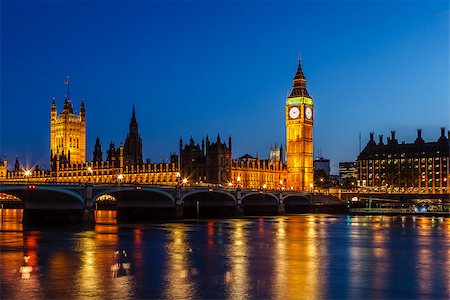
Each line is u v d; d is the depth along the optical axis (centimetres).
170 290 6431
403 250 10056
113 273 7444
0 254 9244
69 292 6306
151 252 9606
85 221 15912
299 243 11175
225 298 6094
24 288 6488
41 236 12412
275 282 6900
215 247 10406
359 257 9094
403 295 6284
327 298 6131
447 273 7588
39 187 14575
